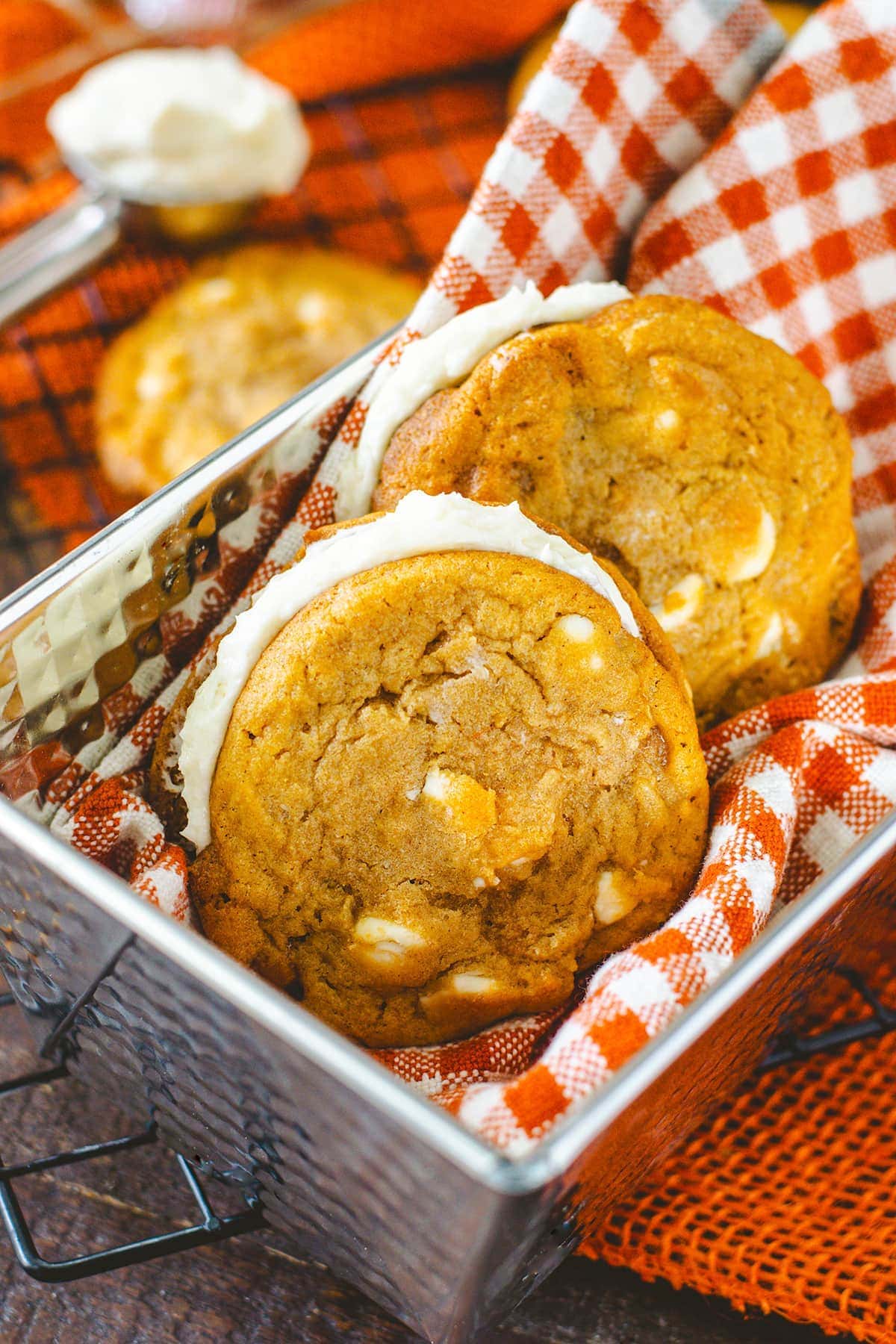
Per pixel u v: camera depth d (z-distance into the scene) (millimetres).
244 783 331
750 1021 319
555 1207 295
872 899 336
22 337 494
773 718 361
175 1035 311
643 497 362
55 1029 344
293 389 463
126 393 470
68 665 335
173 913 329
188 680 351
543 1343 341
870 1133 362
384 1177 294
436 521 332
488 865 332
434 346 358
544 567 334
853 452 388
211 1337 338
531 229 378
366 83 560
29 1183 352
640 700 336
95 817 337
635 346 361
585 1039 309
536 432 354
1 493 470
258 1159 322
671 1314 346
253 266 492
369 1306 343
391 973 337
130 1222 349
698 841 343
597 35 375
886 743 361
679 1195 354
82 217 493
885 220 394
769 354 372
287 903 335
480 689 331
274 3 557
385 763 330
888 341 399
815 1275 341
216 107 490
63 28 554
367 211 535
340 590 331
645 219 399
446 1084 338
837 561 380
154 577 342
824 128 390
